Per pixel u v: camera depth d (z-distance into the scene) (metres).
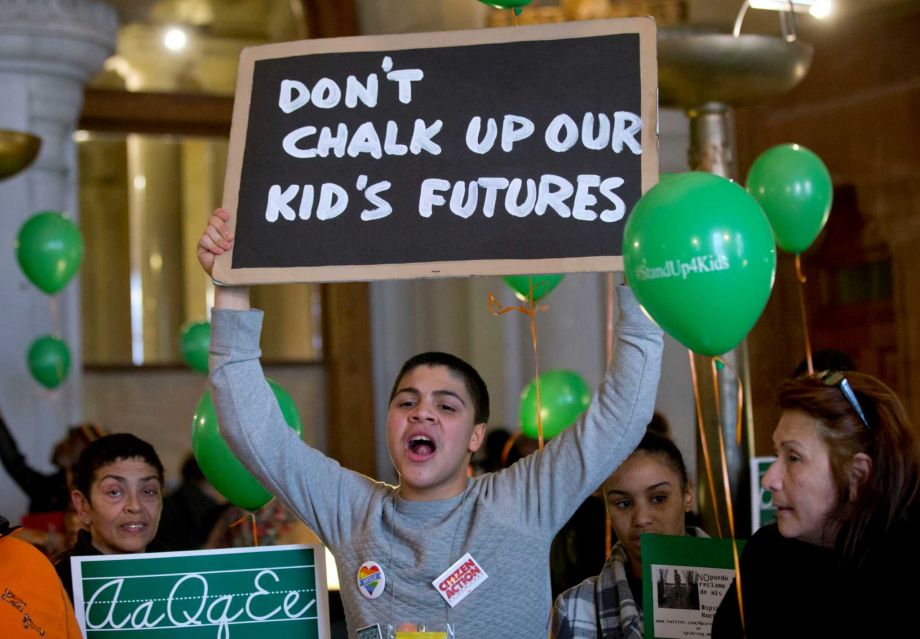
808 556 2.38
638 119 2.74
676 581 2.77
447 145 2.78
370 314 9.32
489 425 7.97
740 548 2.74
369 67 2.87
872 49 7.61
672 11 5.18
